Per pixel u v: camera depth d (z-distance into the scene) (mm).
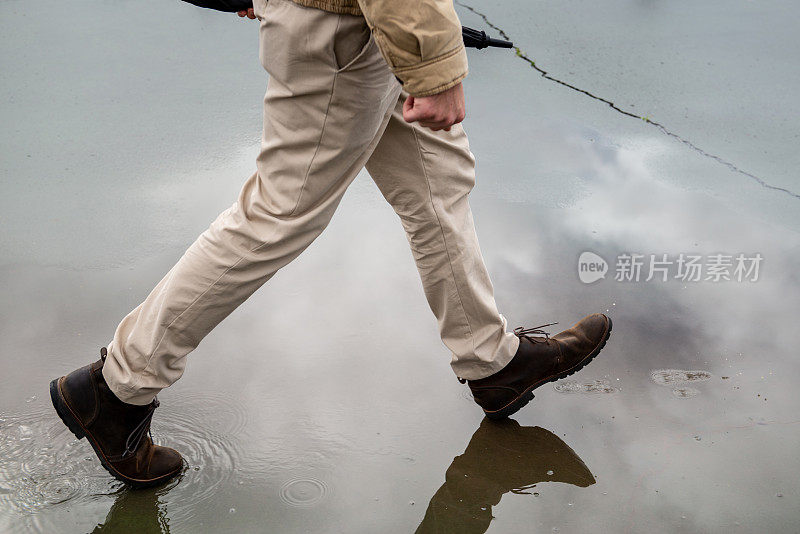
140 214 2898
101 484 1823
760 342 2330
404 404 2088
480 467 1897
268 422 2014
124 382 1647
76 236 2762
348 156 1541
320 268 2654
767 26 4562
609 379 2195
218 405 2062
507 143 3422
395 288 2557
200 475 1853
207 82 3932
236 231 1577
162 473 1811
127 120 3559
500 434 2004
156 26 4547
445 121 1421
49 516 1735
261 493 1809
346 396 2107
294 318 2408
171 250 2707
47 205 2934
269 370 2191
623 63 4109
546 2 4828
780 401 2105
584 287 2564
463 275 1819
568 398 2131
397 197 1769
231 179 3145
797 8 4828
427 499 1805
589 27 4516
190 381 2143
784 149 3377
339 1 1346
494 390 1981
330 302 2482
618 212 2971
